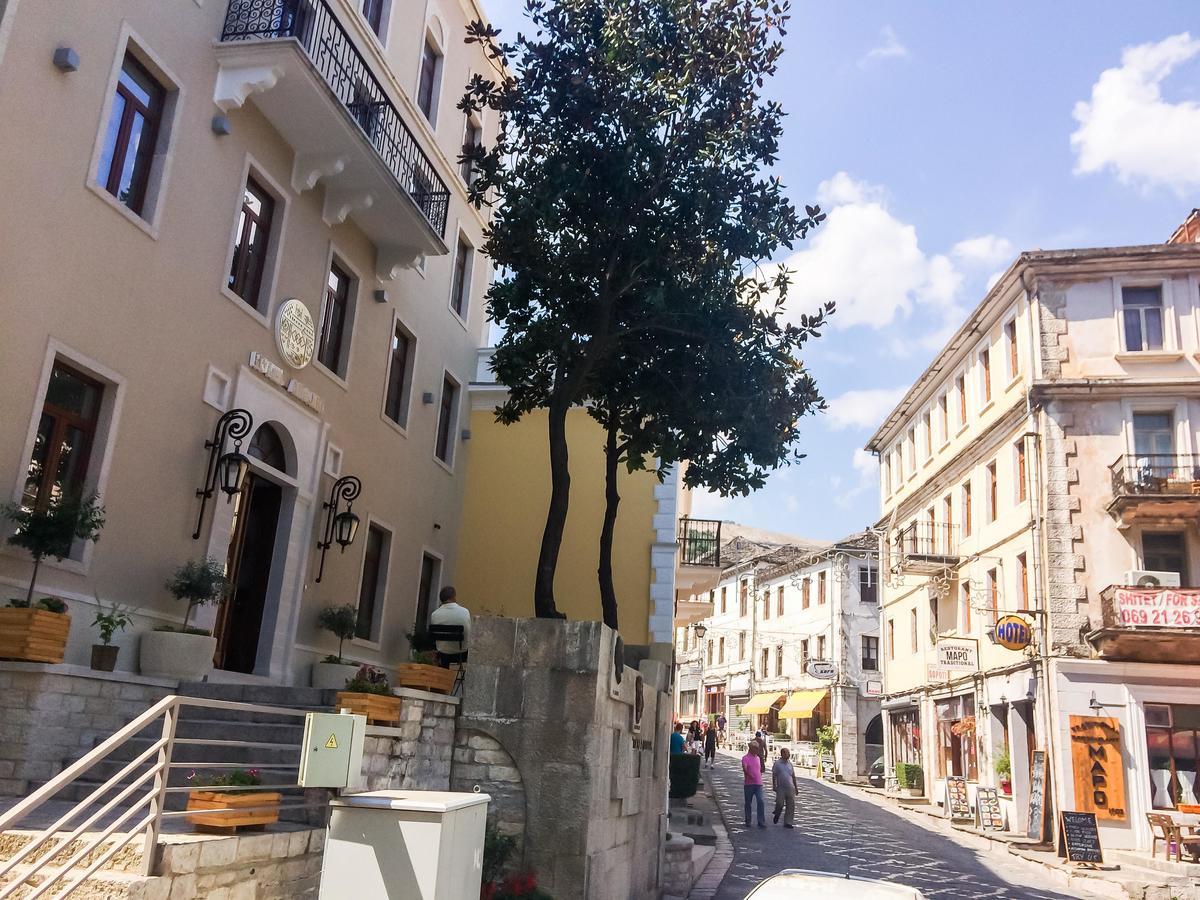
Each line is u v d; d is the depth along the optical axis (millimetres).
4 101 8555
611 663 9312
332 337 14664
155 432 10492
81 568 9367
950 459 29219
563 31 11945
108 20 9805
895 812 27281
